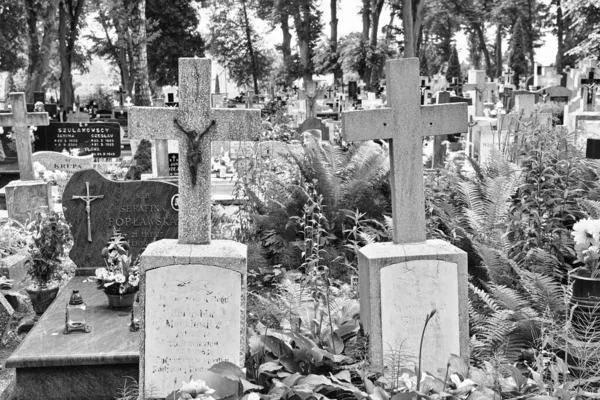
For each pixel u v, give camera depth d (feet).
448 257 19.06
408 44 116.98
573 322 19.61
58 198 48.75
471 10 197.06
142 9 79.20
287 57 185.06
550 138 35.65
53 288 27.78
